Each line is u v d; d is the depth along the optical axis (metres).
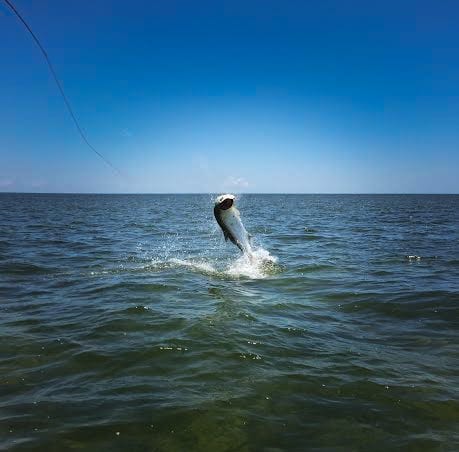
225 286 10.56
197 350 6.37
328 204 86.06
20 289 10.41
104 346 6.57
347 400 4.97
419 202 105.19
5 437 4.24
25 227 27.55
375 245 18.47
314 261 14.16
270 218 38.50
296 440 4.22
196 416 4.60
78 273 12.32
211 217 40.91
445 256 15.13
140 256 15.55
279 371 5.70
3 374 5.65
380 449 4.09
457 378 5.56
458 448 4.11
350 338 7.03
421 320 8.00
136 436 4.26
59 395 5.07
